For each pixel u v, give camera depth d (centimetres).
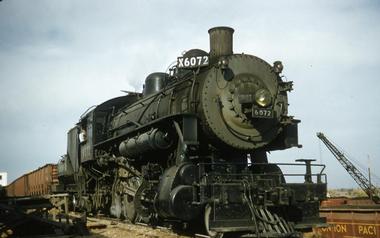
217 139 1030
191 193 956
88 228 1209
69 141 2097
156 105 1270
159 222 1211
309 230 1009
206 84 1030
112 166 1545
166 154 1196
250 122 1055
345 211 1472
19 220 1080
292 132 1135
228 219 905
